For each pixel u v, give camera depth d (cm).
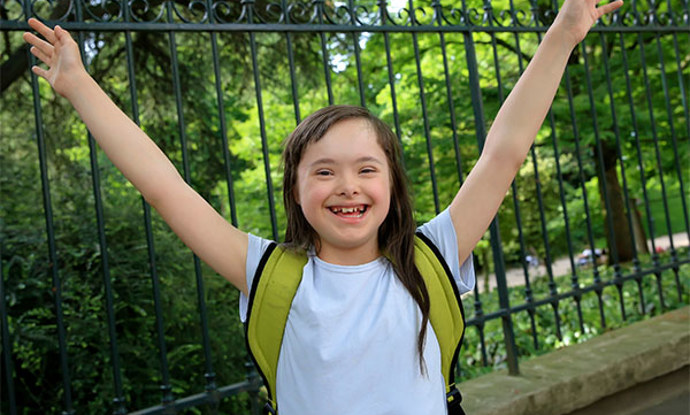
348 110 125
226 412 472
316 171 121
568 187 1218
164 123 577
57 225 464
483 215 136
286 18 264
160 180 125
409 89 740
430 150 289
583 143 742
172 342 471
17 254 436
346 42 633
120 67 562
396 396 118
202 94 588
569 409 282
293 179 129
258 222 836
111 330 232
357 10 280
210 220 130
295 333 123
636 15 357
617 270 351
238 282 133
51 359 433
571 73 738
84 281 451
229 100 747
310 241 132
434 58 816
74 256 457
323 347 119
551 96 134
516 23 316
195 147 605
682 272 632
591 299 595
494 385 284
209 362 248
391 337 121
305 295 124
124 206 488
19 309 434
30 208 468
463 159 746
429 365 123
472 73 301
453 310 130
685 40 719
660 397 312
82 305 434
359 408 117
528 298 316
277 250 130
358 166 120
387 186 124
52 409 418
